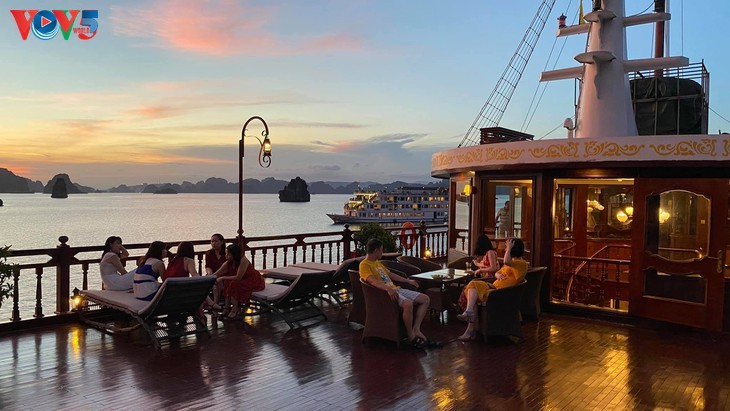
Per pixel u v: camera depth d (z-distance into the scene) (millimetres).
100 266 6914
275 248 9414
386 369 5293
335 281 8102
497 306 6270
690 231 7043
